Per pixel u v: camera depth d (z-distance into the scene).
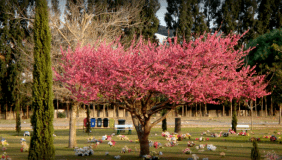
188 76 10.93
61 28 18.95
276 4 51.91
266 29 51.34
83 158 12.16
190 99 11.48
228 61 11.70
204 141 18.83
